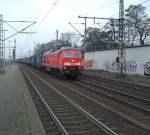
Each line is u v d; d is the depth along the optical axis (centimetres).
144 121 1373
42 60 6197
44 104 1775
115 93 2417
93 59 6228
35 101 2014
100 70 5688
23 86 2897
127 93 2388
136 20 7544
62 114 1546
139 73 4238
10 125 1209
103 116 1477
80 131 1178
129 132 1160
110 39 8488
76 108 1656
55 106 1806
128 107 1748
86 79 3916
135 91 2559
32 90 2664
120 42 4053
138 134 1131
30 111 1515
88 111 1612
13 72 5841
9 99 1978
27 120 1298
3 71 5806
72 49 3888
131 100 2038
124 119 1389
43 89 2752
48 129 1217
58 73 4150
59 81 3631
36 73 5534
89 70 6056
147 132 1160
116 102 1942
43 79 3922
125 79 3725
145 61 4081
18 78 4072
